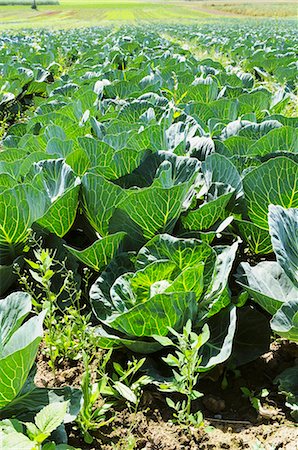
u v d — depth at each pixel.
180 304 3.04
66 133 6.10
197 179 4.76
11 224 3.86
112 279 3.57
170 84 9.51
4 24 54.81
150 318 3.05
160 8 100.75
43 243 4.19
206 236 3.89
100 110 7.16
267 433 3.02
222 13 85.00
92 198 3.99
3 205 3.78
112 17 73.31
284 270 3.20
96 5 113.50
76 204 4.09
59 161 4.52
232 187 4.16
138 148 4.96
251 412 3.21
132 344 3.22
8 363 2.43
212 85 8.20
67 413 2.82
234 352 3.47
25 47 17.66
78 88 9.00
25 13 86.50
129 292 3.35
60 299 4.03
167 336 3.22
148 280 3.30
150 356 3.42
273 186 3.92
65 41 22.03
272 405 3.21
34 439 2.36
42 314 2.71
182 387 2.98
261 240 4.09
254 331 3.56
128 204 3.74
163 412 3.20
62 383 3.50
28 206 3.88
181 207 3.93
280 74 11.10
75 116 7.05
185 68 11.16
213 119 6.07
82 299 4.16
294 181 3.88
